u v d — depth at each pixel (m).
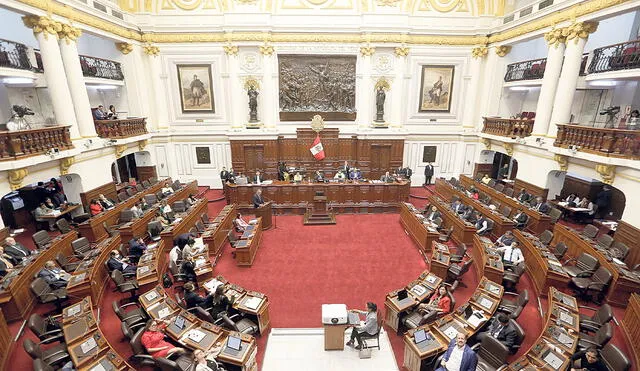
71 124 11.80
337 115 17.91
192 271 8.77
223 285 7.75
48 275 8.08
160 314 6.78
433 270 9.24
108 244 9.50
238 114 17.45
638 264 9.05
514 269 8.81
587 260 8.76
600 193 13.56
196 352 5.30
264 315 7.27
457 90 18.06
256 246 11.26
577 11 11.34
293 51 16.94
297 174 15.73
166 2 16.17
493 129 16.53
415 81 17.83
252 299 7.34
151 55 16.62
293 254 11.08
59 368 5.74
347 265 10.34
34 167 10.22
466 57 17.47
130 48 15.82
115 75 15.46
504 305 7.35
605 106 13.80
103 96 16.66
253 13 16.08
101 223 11.27
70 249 9.93
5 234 9.36
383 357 6.73
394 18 16.47
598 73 11.42
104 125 13.70
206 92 17.45
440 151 18.98
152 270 8.46
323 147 18.16
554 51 12.69
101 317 7.83
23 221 12.91
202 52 16.83
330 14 16.58
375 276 9.70
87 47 15.57
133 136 15.45
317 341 7.18
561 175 13.30
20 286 7.49
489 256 9.12
